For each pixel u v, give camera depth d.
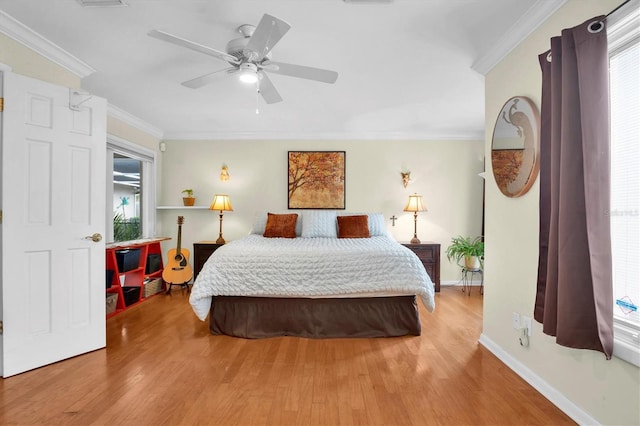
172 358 2.40
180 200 4.90
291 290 2.78
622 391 1.44
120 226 4.39
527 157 2.04
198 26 2.10
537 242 1.99
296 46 2.35
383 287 2.76
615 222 1.56
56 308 2.30
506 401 1.85
